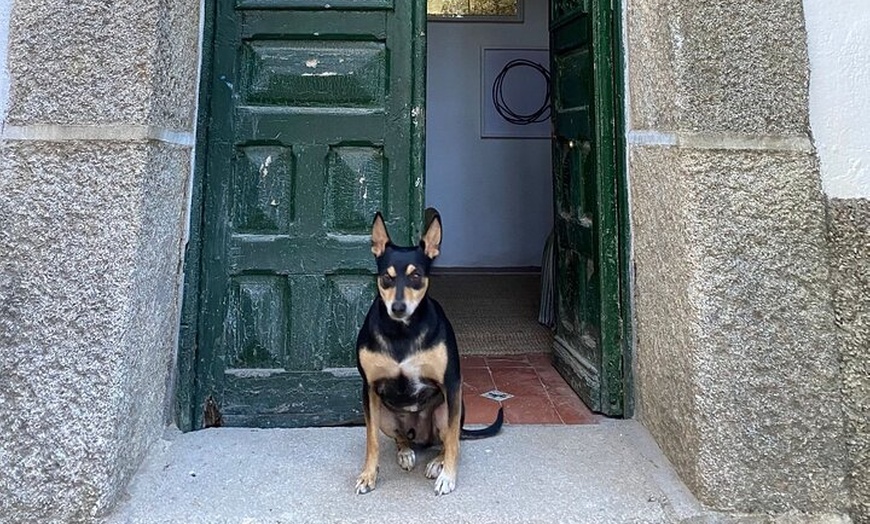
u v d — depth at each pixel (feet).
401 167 9.54
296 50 9.46
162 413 8.49
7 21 7.56
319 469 7.88
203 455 8.18
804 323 7.24
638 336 9.20
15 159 7.25
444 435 7.72
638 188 9.00
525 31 23.20
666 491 7.34
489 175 23.56
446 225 23.67
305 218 9.43
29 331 6.99
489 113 23.35
